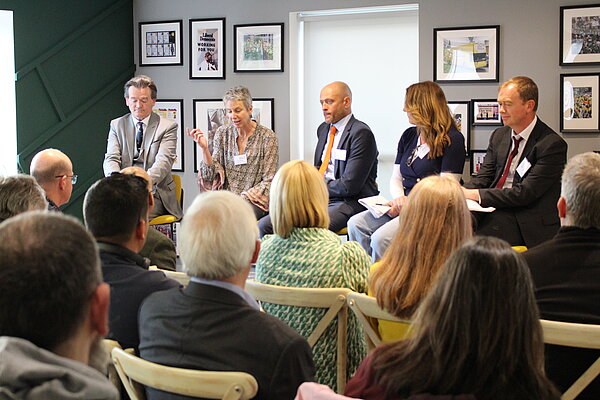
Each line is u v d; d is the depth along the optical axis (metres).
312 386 1.40
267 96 6.49
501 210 4.33
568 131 5.33
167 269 3.09
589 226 2.05
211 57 6.64
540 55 5.37
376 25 6.26
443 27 5.64
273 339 1.70
